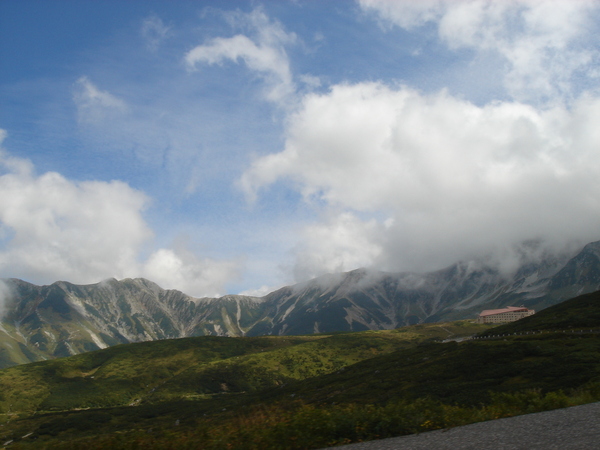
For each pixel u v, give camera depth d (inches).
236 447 668.1
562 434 539.2
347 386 5172.2
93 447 714.2
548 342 4387.3
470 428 656.4
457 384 3398.1
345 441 679.1
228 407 6122.1
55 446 751.1
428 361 5265.8
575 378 2519.7
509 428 616.4
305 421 732.7
